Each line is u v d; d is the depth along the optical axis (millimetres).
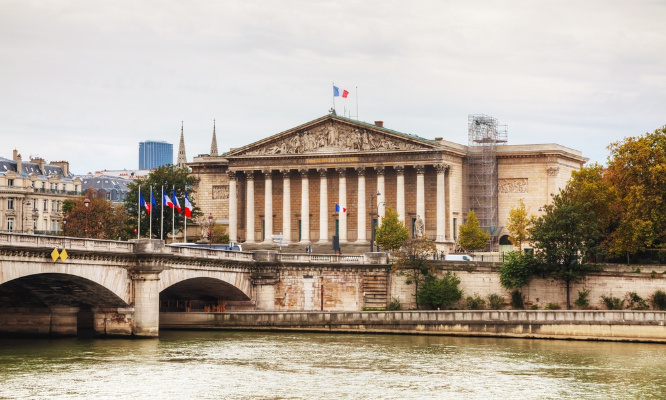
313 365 103250
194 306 145250
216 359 106125
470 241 177500
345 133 194375
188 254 127625
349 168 195125
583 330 122875
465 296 146375
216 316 135875
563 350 114875
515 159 196250
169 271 123250
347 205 196000
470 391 91250
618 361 107125
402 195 190125
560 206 143375
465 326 127750
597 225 141500
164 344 117062
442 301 145000
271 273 145250
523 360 107500
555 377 98000
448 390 91562
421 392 90625
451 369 101750
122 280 118438
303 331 133125
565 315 123688
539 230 141625
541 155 194125
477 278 146000
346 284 148750
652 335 120250
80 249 110125
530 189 195000
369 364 104312
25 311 123562
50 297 119375
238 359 106438
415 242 152625
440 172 187000
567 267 140250
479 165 196625
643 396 90125
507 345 119188
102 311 121125
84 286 114500
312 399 87188
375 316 131250
